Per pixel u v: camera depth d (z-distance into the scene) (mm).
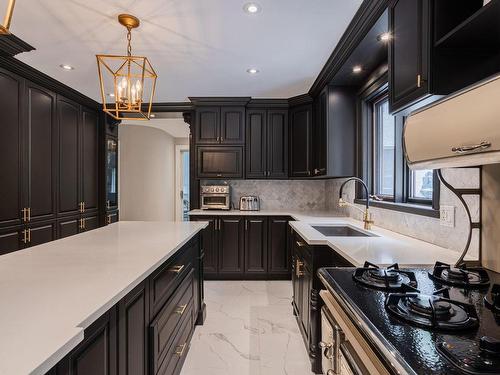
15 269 1230
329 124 3195
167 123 5980
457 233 1617
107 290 990
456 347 647
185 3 1931
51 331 714
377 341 705
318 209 4457
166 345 1611
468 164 1111
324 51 2639
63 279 1104
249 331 2566
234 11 2021
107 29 2246
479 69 1306
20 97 2863
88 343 879
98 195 4246
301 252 2445
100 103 4152
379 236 2129
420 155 1251
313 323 2000
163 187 6781
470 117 950
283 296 3361
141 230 2271
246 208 4246
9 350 633
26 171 2932
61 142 3447
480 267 1312
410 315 801
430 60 1306
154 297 1446
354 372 867
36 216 3059
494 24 1101
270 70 3066
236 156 4098
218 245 3961
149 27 2221
